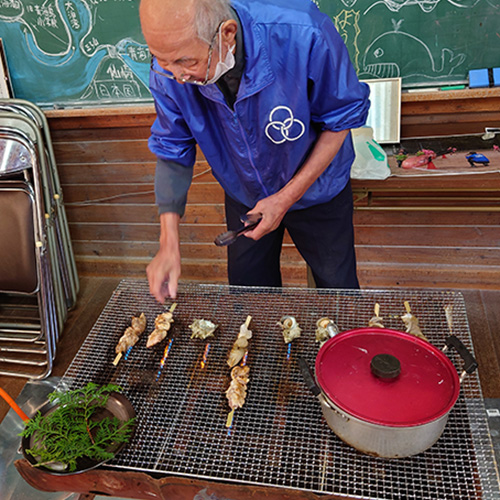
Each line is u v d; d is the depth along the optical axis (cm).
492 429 162
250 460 117
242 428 125
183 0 113
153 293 146
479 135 243
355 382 114
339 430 112
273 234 206
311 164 157
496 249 275
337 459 115
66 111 269
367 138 220
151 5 114
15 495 159
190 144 172
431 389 111
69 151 288
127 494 121
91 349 153
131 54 255
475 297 275
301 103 149
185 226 300
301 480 112
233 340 152
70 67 262
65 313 273
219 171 176
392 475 110
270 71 142
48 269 237
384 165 213
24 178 245
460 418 121
